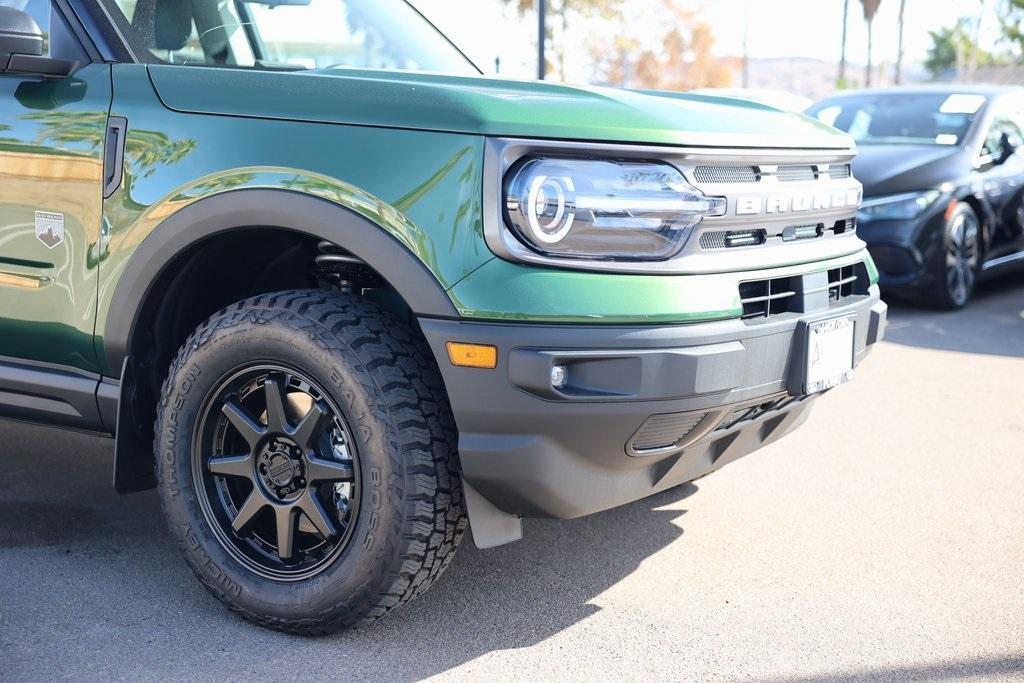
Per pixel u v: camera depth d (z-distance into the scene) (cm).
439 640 257
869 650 257
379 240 232
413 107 235
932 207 703
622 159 234
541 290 225
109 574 291
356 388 237
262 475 257
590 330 225
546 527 330
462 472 234
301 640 256
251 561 259
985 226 742
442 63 358
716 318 238
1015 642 262
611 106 243
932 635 265
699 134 243
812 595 287
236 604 259
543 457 230
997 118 777
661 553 313
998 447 423
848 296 294
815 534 330
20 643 251
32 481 364
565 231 228
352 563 243
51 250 274
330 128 241
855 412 471
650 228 234
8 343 287
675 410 233
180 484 261
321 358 240
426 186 230
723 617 273
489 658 249
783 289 263
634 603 280
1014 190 764
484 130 227
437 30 379
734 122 261
